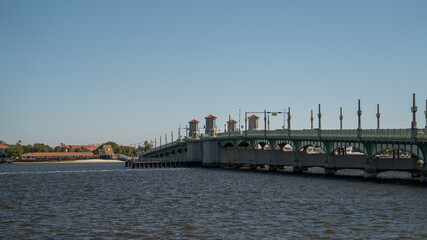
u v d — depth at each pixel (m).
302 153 140.00
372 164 108.81
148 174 156.25
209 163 187.12
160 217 61.72
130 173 165.75
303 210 65.94
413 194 80.81
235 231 52.50
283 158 148.25
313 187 96.56
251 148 161.88
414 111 90.88
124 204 75.06
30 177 149.00
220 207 70.19
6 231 53.59
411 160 111.00
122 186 109.25
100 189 102.00
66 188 105.75
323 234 50.56
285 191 90.38
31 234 52.00
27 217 62.72
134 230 53.56
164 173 159.50
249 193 88.25
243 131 165.12
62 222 58.75
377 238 48.53
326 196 80.75
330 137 117.81
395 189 88.81
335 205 70.06
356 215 61.19
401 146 98.50
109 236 50.72
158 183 116.25
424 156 93.44
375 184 99.44
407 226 53.97
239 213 64.25
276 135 143.88
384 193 82.88
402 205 68.75
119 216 62.84
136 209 69.19
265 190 93.12
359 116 107.38
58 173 174.75
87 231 53.28
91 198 83.81
